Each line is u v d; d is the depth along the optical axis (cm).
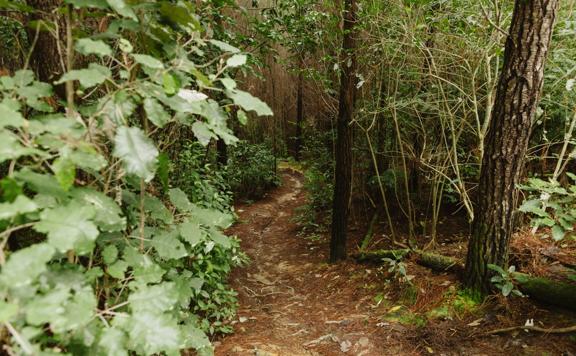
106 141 150
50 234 96
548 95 362
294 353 297
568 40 373
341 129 508
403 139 571
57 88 159
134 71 147
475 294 315
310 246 648
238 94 145
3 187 96
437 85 434
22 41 296
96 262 160
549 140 423
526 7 262
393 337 304
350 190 524
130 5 131
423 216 582
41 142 106
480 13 376
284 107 1573
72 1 118
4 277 86
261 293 466
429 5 399
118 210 124
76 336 109
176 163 353
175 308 167
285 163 1600
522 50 267
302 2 430
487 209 301
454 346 274
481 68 433
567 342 244
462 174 501
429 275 374
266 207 1016
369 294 401
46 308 91
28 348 86
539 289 284
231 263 401
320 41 483
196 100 141
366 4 436
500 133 285
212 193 377
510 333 268
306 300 432
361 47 450
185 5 138
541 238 356
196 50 157
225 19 388
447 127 475
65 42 171
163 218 157
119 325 109
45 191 107
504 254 304
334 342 314
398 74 448
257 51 479
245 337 331
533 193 387
